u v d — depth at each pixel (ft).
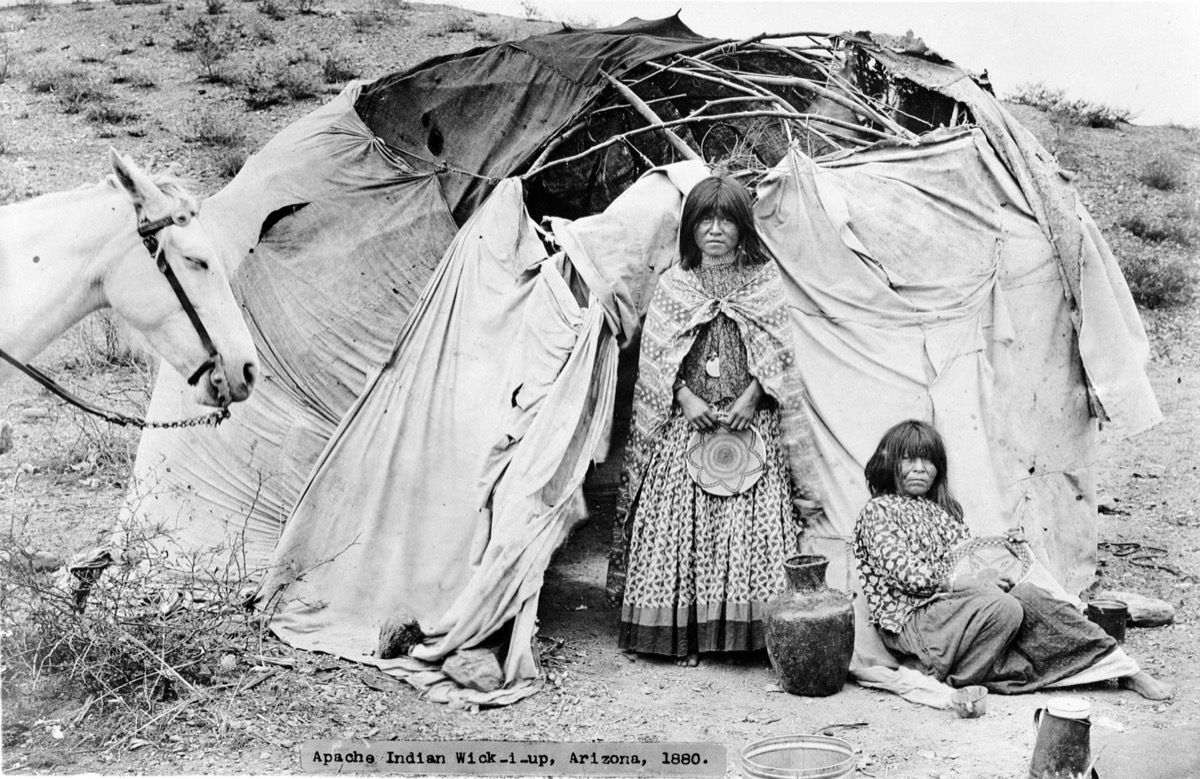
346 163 20.08
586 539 21.34
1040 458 17.95
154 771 12.55
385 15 57.47
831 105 23.04
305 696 14.51
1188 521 22.63
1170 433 29.19
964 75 19.47
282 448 18.49
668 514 16.07
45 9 59.00
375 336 19.34
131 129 43.83
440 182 20.54
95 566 16.21
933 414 16.89
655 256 16.93
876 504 15.62
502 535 15.33
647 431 16.26
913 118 20.98
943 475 15.84
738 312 16.03
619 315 16.67
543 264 16.92
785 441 16.25
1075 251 17.88
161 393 18.51
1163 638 16.87
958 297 17.29
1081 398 18.25
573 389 16.05
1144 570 19.80
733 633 15.81
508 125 21.17
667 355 16.05
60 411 26.61
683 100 24.17
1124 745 12.05
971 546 15.55
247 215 19.16
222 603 15.65
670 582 15.98
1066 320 18.08
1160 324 38.27
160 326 13.41
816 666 14.80
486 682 14.82
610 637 17.15
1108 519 22.84
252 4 59.41
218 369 13.60
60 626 14.46
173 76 49.96
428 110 21.38
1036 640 14.90
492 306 17.21
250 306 18.80
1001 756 12.84
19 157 40.37
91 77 49.47
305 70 50.14
